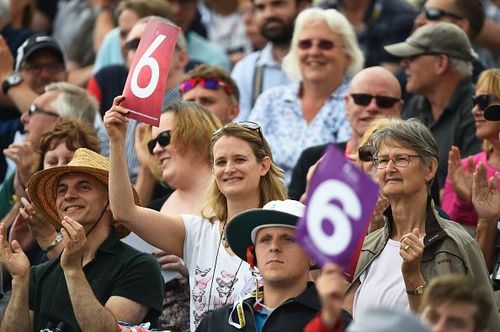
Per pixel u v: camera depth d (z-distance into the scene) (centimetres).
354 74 3800
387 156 2686
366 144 2952
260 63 4178
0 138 3962
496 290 2841
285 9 4172
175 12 4566
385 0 4344
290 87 3806
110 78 4147
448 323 2016
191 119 3152
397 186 2667
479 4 3888
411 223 2680
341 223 2020
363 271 2689
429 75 3534
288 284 2469
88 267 2773
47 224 3078
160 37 2705
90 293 2650
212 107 3616
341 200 2023
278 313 2456
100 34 4856
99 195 2812
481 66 3772
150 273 2769
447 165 3425
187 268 2883
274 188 2819
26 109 3962
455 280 2034
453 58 3528
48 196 2900
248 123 2833
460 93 3512
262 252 2466
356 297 2667
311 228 2003
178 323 2986
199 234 2833
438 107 3541
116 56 4434
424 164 2673
